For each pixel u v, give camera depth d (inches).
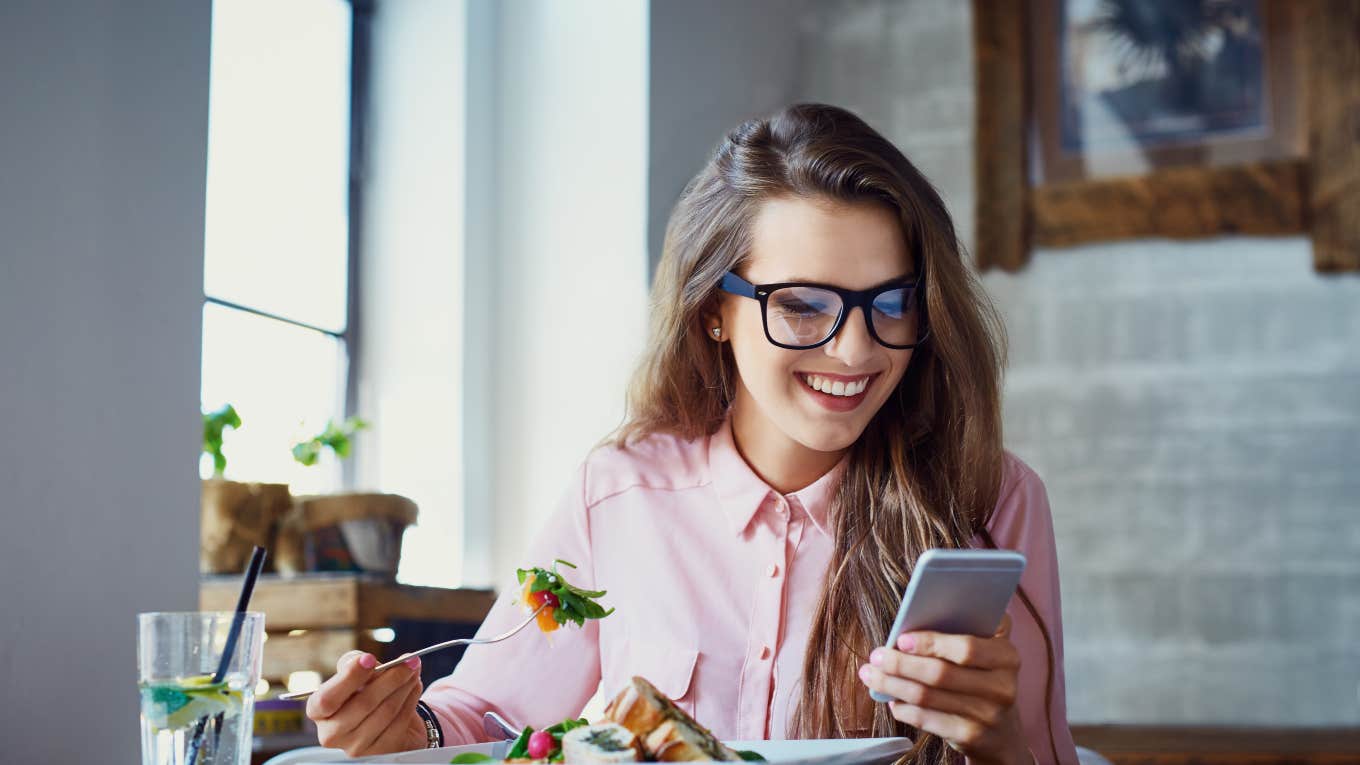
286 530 91.8
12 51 53.6
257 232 107.7
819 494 56.9
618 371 120.6
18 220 53.6
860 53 168.9
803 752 39.5
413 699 46.6
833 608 54.4
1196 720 148.2
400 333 120.4
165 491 61.5
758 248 53.1
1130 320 156.6
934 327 53.6
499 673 59.1
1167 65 158.4
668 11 127.9
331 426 105.7
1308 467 149.5
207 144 65.5
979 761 39.8
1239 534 150.3
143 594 59.7
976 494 56.6
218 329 102.4
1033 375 158.9
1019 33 161.9
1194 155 156.6
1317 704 145.5
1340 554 147.3
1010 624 41.3
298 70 113.9
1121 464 154.8
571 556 61.3
